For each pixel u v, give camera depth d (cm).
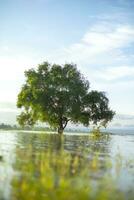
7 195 1412
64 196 1373
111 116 9206
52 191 1437
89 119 9050
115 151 3900
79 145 4716
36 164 2219
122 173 2050
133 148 4538
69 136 7962
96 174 1962
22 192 1419
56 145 4525
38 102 8488
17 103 8919
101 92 9106
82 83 8931
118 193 1505
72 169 2070
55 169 1991
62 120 8900
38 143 4888
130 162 2622
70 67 8944
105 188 1566
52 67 8938
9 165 2188
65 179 1694
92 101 8906
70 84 8694
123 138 8106
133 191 1557
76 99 8725
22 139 5994
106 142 5912
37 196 1374
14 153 3030
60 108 8706
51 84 8719
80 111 8750
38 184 1526
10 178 1753
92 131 7438
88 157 2980
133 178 1894
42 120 8806
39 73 8919
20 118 9175
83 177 1792
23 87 8981
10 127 15600
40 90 8612
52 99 8644
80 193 1415
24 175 1830
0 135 7669
